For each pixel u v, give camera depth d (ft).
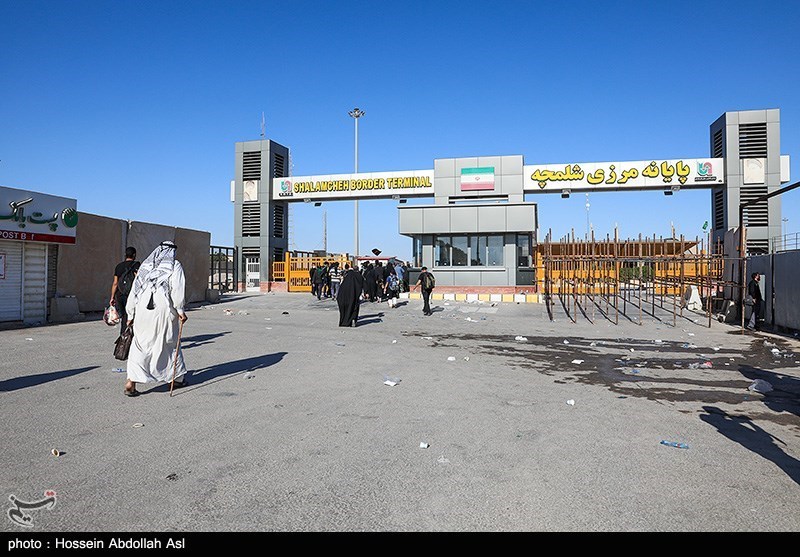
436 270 91.35
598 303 79.56
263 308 74.33
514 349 39.81
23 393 22.97
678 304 80.59
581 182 94.43
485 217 88.38
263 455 15.88
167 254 23.31
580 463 15.60
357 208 111.24
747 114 89.45
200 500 12.72
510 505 12.71
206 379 26.55
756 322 53.88
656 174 92.02
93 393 23.12
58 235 55.83
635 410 22.06
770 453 16.72
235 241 111.75
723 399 24.21
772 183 88.38
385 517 12.03
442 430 18.72
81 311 59.93
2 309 50.57
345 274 52.34
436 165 99.19
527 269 92.32
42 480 13.69
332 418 20.02
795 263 48.96
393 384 25.88
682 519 12.10
